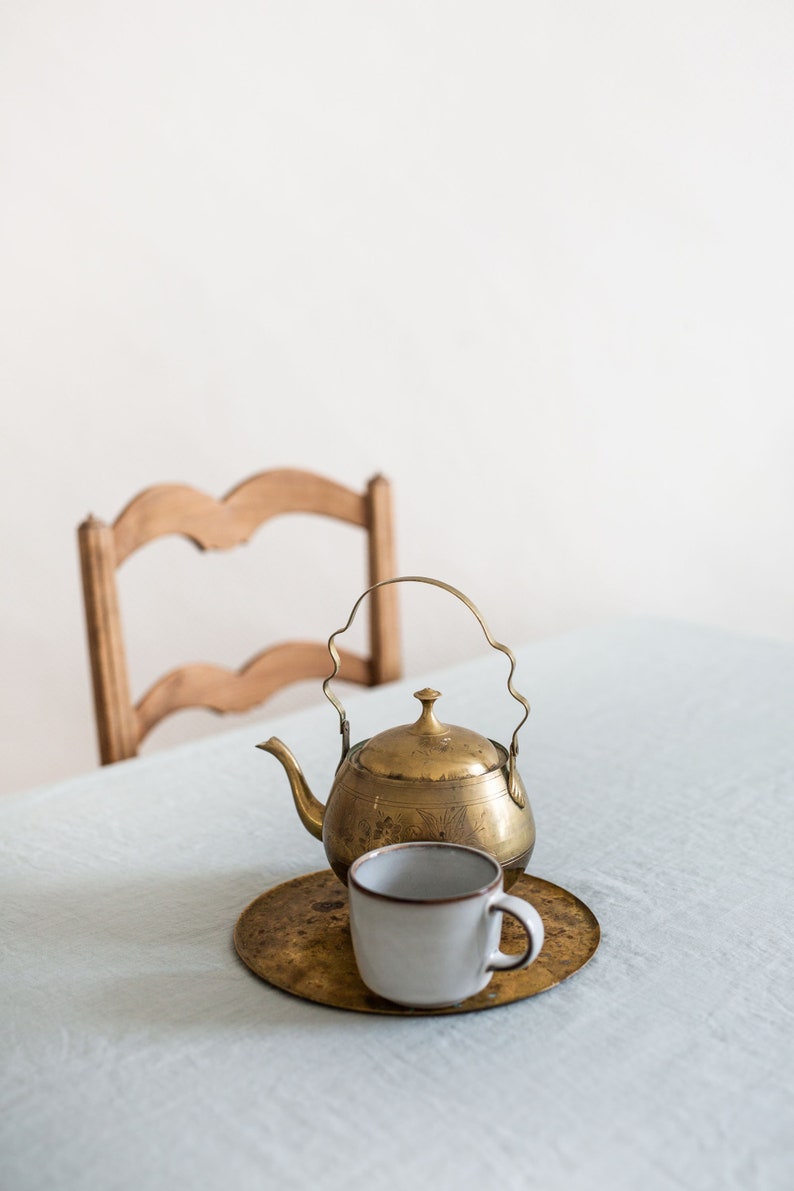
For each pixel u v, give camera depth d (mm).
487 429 2217
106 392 2035
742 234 2105
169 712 1265
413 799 659
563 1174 496
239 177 2025
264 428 2125
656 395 2197
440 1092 552
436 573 2252
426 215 2119
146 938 710
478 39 2064
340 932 707
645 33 2049
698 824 863
